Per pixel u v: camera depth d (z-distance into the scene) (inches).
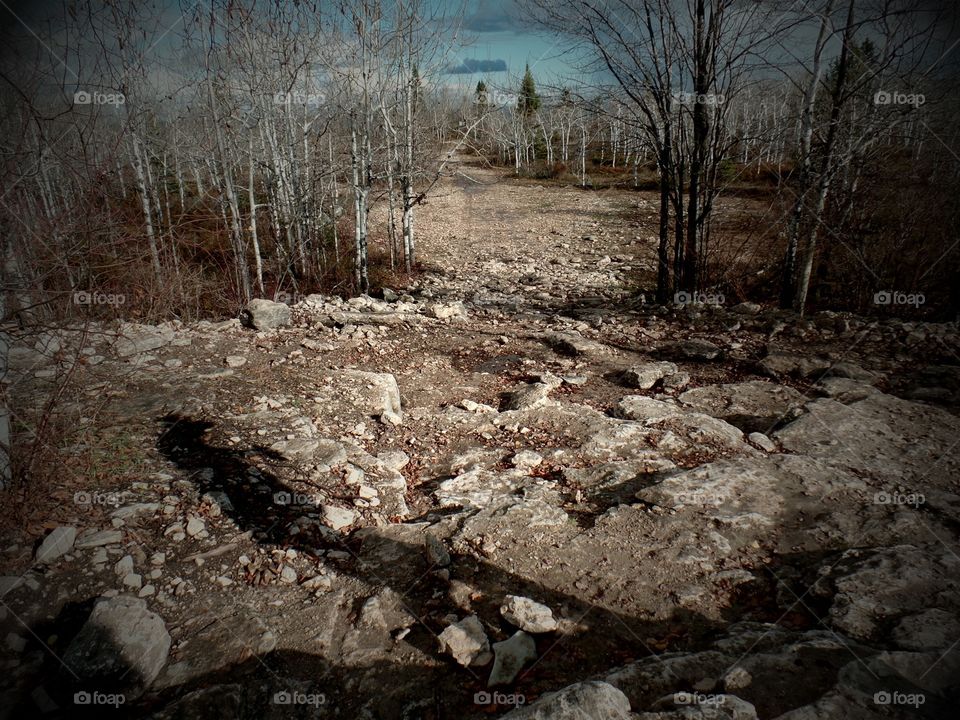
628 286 466.9
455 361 277.6
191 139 410.9
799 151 319.6
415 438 198.5
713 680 100.4
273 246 450.0
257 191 505.0
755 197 633.6
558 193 1111.0
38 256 153.6
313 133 435.8
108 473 151.8
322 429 194.4
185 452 167.3
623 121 361.1
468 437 201.3
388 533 144.3
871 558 129.6
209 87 331.6
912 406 211.6
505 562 133.0
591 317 359.6
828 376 244.5
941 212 327.3
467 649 108.3
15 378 176.2
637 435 193.8
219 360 239.0
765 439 191.8
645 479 167.3
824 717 90.4
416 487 171.0
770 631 111.3
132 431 173.5
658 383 248.2
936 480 166.2
